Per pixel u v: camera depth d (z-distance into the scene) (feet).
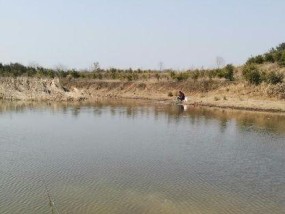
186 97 206.39
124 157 79.77
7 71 332.60
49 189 59.21
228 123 127.54
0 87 230.27
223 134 107.34
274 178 67.77
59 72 333.83
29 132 106.42
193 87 238.07
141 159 78.43
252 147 91.30
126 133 107.65
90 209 51.88
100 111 161.99
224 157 81.46
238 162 77.66
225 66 257.34
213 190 60.75
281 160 79.82
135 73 329.31
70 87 295.07
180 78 260.83
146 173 68.69
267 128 117.60
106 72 352.08
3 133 104.27
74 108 173.99
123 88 278.05
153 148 88.74
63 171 68.74
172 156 81.46
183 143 94.79
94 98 239.09
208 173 69.77
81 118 138.00
